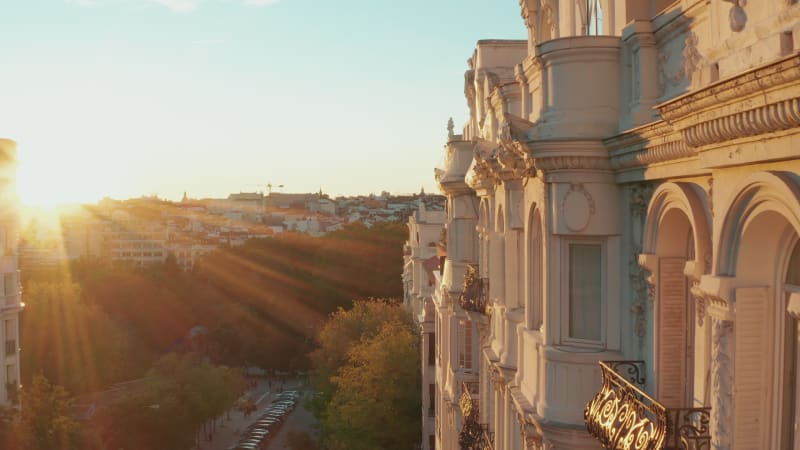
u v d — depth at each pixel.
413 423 48.88
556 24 16.42
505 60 25.66
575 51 11.74
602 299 12.11
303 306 98.00
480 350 23.42
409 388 49.38
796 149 5.69
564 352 12.21
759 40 6.37
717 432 7.09
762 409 6.98
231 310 99.62
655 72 10.73
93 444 47.31
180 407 61.81
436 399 39.66
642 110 10.68
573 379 12.16
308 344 94.00
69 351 72.75
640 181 10.96
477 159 19.64
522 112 16.83
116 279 101.12
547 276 12.66
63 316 73.38
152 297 101.19
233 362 102.00
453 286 29.39
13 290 49.34
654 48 10.73
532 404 13.70
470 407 24.08
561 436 12.10
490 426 22.03
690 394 10.52
